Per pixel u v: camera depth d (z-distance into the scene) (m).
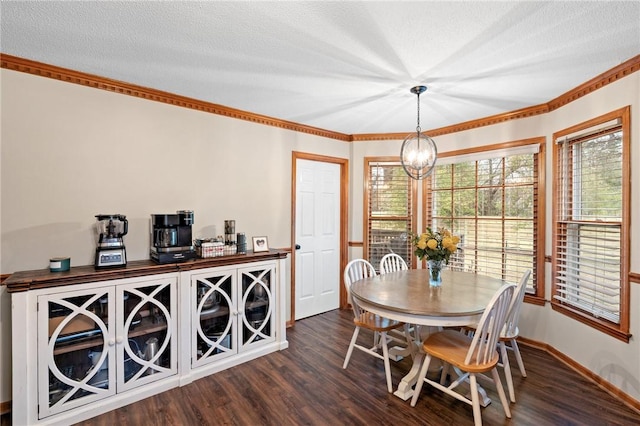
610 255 2.34
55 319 1.96
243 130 3.28
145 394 2.24
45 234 2.25
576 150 2.75
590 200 2.59
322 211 4.10
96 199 2.44
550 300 2.94
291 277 3.69
